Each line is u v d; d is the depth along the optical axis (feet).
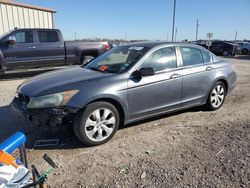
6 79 32.42
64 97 12.24
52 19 51.85
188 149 12.56
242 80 32.17
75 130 12.65
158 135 14.24
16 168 6.23
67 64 35.55
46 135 14.29
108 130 13.33
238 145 12.96
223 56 92.94
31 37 32.45
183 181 9.93
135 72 14.20
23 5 46.55
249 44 104.47
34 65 33.01
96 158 11.78
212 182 9.86
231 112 18.38
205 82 17.35
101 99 13.07
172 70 15.64
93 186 9.69
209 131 14.79
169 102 15.66
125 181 9.97
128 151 12.42
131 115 14.15
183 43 16.88
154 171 10.62
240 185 9.67
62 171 10.69
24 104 13.15
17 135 6.49
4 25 45.03
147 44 16.06
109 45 38.42
